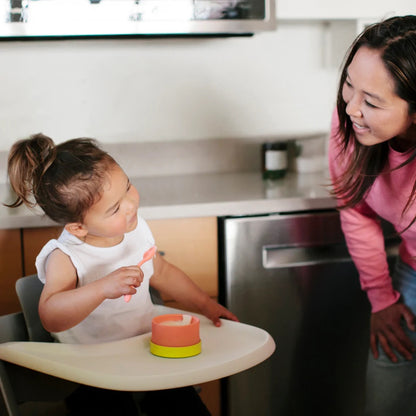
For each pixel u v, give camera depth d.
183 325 1.13
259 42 2.27
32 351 1.13
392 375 1.67
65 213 1.25
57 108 2.15
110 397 1.32
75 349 1.15
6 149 2.13
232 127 2.31
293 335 1.90
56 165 1.24
